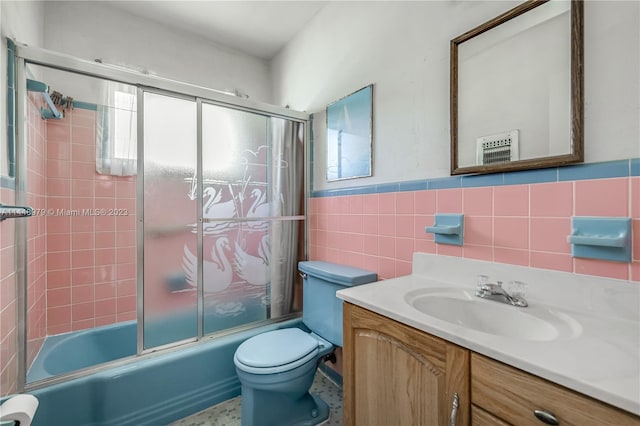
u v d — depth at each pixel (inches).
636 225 30.6
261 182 75.6
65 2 72.6
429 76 51.4
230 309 70.5
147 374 56.1
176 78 87.9
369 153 63.2
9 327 46.6
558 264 36.2
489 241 43.0
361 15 65.7
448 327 29.8
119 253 79.1
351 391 41.6
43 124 67.1
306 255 83.4
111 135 76.2
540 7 37.2
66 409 49.2
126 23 80.1
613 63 32.0
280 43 95.2
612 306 31.9
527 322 34.1
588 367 21.8
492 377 25.5
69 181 72.2
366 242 64.7
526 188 39.1
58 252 71.4
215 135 68.1
